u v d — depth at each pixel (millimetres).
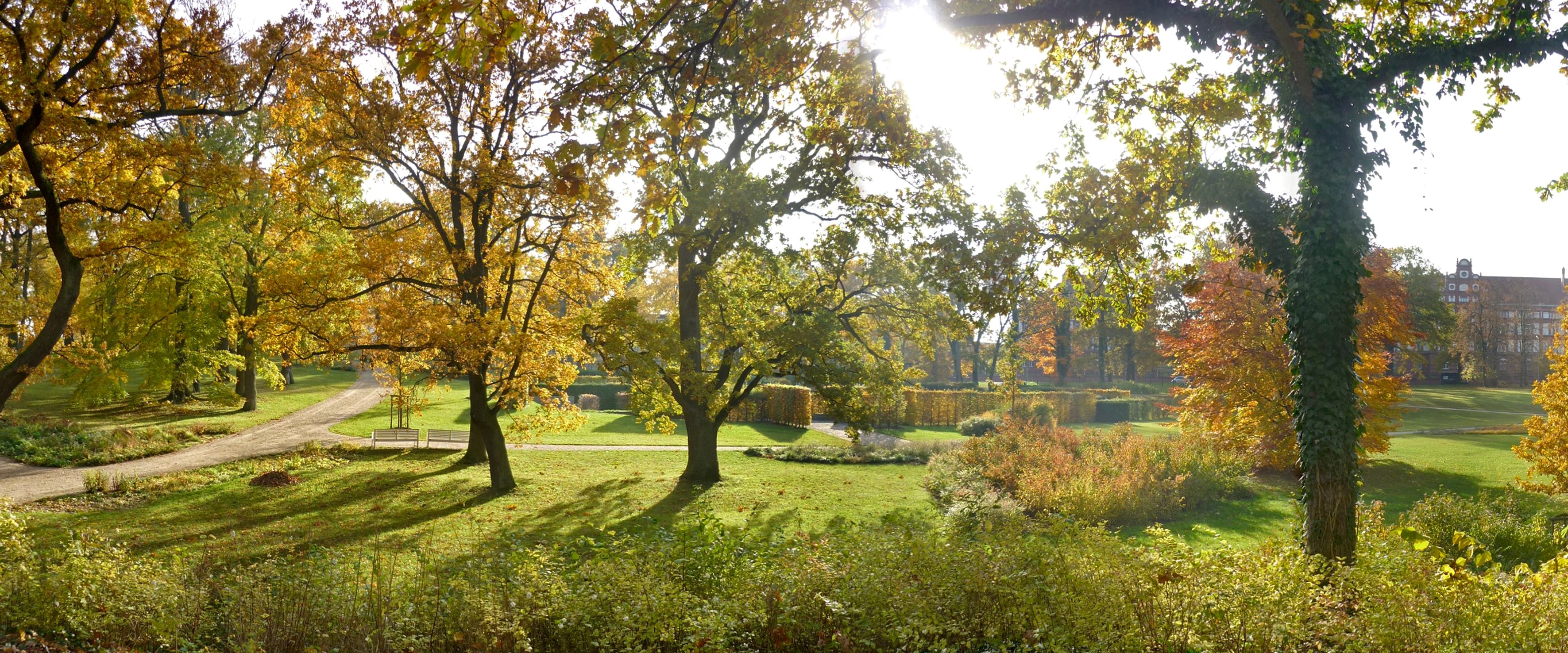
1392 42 8781
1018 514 7223
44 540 12406
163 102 12156
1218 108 10211
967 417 42250
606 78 7109
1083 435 23422
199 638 6035
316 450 24484
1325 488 8219
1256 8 8250
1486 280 73500
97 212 14039
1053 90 10578
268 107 15977
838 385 20891
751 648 5699
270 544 12719
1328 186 8250
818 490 19703
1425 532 10516
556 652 5637
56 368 28594
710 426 21281
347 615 5902
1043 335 59750
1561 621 5180
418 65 5508
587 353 19484
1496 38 8414
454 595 6195
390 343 17484
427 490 18766
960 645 5441
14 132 10836
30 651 5754
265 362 31750
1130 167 10711
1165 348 25406
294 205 19984
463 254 17594
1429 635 5066
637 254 19078
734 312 21922
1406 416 45031
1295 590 5871
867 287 22422
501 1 5688
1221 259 11531
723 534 7410
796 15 7645
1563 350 18344
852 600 5809
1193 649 5211
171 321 30188
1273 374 21797
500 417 34625
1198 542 13906
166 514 15414
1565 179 10273
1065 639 5184
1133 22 9742
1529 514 13688
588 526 14945
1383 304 22438
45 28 10562
